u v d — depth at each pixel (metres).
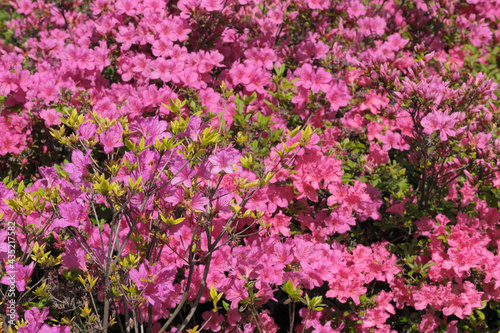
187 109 3.26
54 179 2.36
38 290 2.38
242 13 4.18
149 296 2.21
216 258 2.65
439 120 2.68
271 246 2.69
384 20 4.02
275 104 3.49
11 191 2.42
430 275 2.85
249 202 2.82
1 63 3.60
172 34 3.47
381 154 3.23
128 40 3.59
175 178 2.12
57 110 3.30
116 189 2.13
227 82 3.56
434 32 4.32
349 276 2.72
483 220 2.97
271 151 2.89
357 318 2.74
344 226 2.94
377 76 3.11
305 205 3.04
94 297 2.78
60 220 2.16
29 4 4.64
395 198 3.10
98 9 3.90
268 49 3.58
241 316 2.65
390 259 2.84
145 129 2.35
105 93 3.45
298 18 3.96
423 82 2.74
